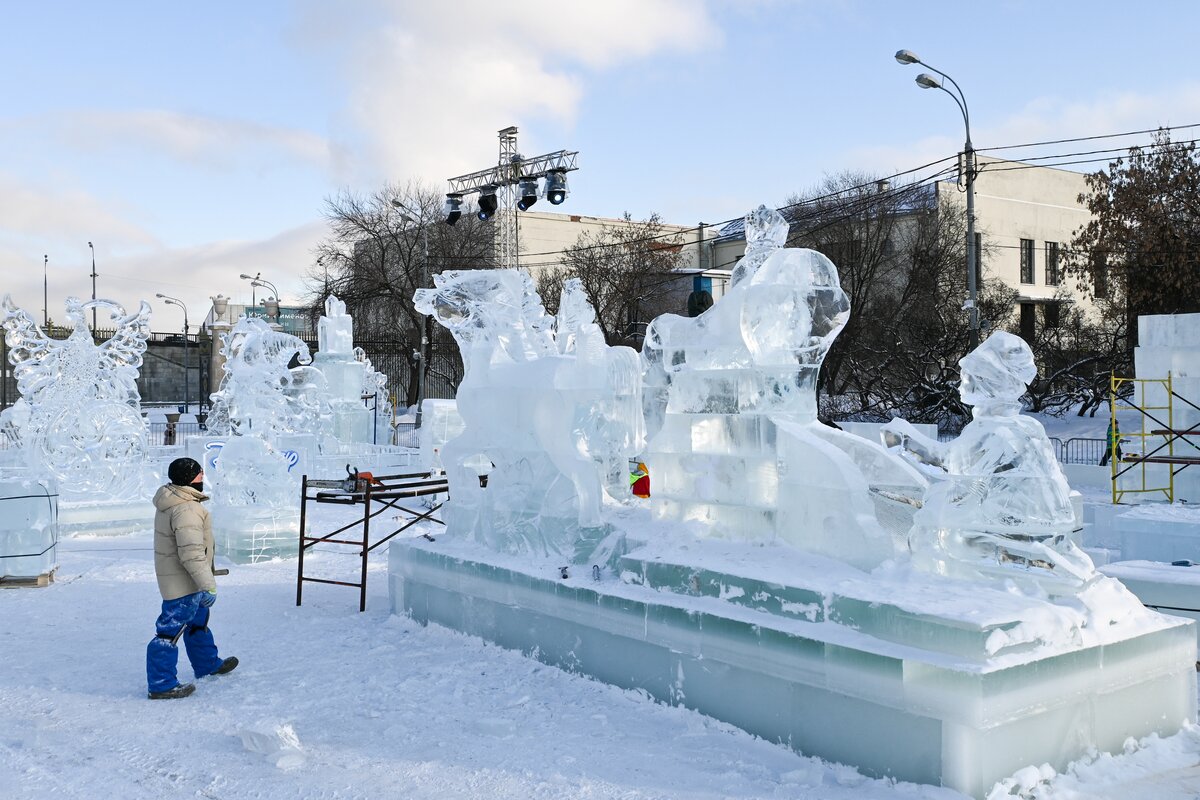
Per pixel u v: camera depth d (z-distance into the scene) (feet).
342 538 48.75
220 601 34.12
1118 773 17.66
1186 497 46.88
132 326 54.13
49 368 51.90
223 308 140.36
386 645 27.66
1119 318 127.65
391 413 108.37
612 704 22.17
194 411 182.50
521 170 102.83
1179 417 47.32
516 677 24.34
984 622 16.72
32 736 20.33
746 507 23.36
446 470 31.68
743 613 20.49
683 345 25.31
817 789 17.19
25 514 37.14
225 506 43.96
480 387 30.19
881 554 20.42
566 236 208.74
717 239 202.49
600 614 23.56
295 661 26.20
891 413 110.11
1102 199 116.78
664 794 17.08
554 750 19.31
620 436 28.17
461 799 16.99
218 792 17.44
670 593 22.62
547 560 26.76
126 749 19.65
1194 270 107.96
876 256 141.69
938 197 144.05
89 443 51.98
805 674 18.76
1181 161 110.52
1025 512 19.31
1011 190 161.79
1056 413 106.83
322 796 17.22
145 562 42.39
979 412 20.68
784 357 23.65
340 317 90.07
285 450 55.42
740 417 23.68
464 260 165.27
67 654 27.32
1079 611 18.24
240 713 21.90
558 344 31.58
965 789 16.24
